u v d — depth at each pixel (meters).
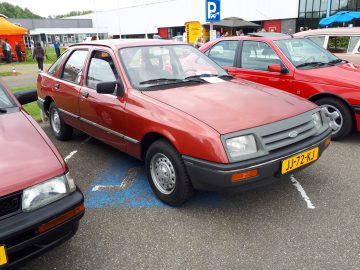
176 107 3.31
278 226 3.13
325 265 2.62
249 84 4.16
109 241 3.01
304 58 5.76
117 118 3.87
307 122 3.38
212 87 3.89
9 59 23.28
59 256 2.83
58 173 2.38
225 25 19.22
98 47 4.50
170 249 2.87
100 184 4.09
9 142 2.55
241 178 2.86
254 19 31.50
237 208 3.45
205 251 2.83
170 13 40.81
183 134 3.06
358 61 7.00
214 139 2.88
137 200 3.69
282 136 3.10
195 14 37.62
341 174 4.16
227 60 6.46
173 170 3.32
